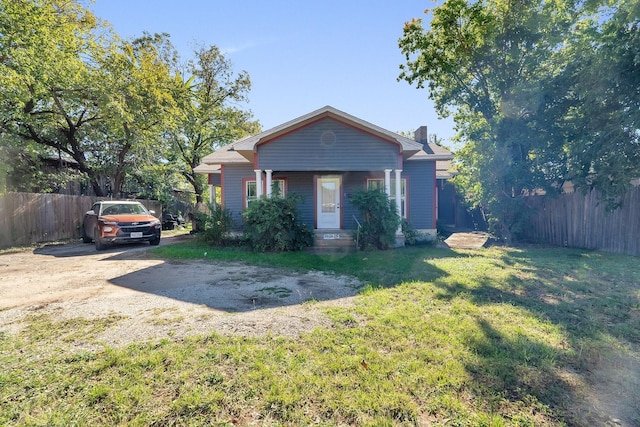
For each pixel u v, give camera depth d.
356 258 8.46
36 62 10.59
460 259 8.11
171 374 2.79
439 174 14.20
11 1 10.06
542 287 5.36
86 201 14.95
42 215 12.66
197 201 21.39
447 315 4.07
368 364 2.88
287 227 9.92
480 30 10.67
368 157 10.87
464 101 12.71
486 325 3.73
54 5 12.90
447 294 4.98
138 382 2.68
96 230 10.77
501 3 10.84
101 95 13.46
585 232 9.92
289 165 10.87
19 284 6.02
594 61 8.09
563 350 3.13
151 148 17.52
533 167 10.67
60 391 2.58
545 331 3.57
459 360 2.94
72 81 12.88
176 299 5.00
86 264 8.03
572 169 9.23
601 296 4.85
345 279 6.17
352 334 3.54
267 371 2.80
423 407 2.33
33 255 9.60
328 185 13.18
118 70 14.45
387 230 10.08
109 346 3.35
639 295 4.89
